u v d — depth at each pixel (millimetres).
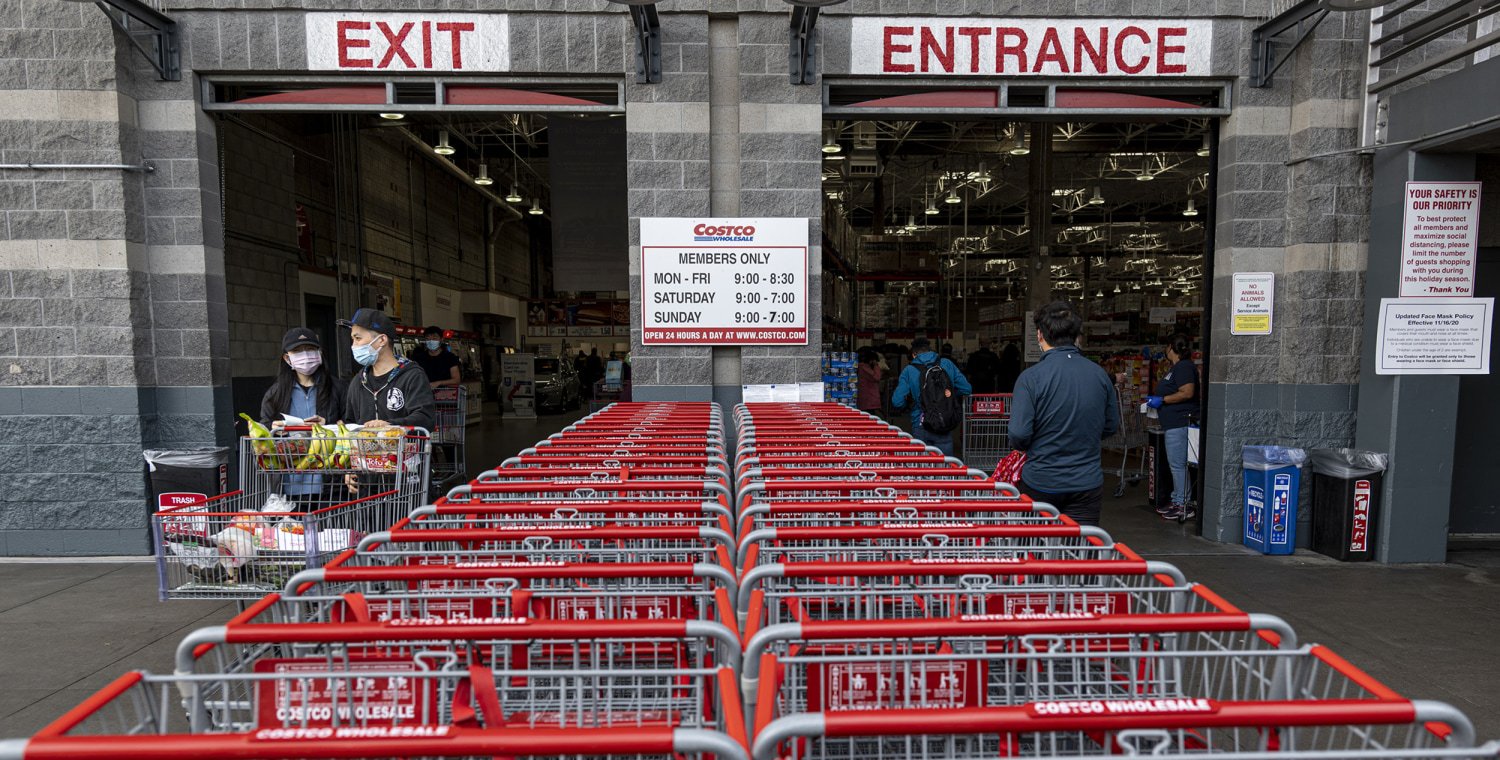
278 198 8930
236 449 5863
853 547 2414
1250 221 5789
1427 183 5098
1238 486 5918
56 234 5238
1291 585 4832
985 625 1600
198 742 1159
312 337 4230
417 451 3561
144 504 5371
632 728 1191
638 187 5684
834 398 7805
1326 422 5668
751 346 5809
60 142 5211
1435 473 5254
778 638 1548
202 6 5355
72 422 5312
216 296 5676
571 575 1945
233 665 1814
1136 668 1970
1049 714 1247
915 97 5801
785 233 5715
